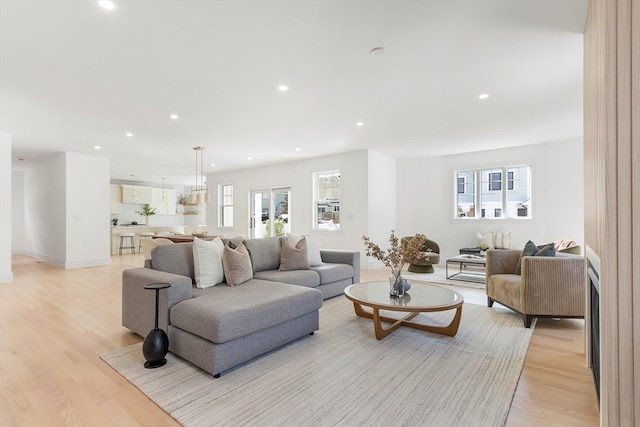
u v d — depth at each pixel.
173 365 2.27
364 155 6.60
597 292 1.84
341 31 2.40
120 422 1.64
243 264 3.16
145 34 2.42
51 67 2.91
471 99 3.77
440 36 2.47
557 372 2.18
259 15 2.20
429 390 1.95
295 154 6.95
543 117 4.43
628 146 1.26
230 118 4.43
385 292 3.12
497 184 6.66
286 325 2.56
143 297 2.64
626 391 1.25
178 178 10.73
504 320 3.28
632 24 1.26
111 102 3.78
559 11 2.16
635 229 1.24
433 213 7.32
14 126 4.76
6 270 5.19
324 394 1.90
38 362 2.31
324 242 7.19
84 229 6.79
